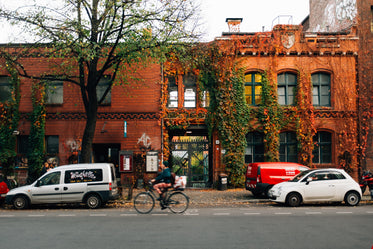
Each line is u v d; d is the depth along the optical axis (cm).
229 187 1944
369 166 1988
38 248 691
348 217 1066
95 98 1554
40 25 1370
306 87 1998
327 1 2483
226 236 790
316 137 2030
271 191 1420
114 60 1612
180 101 2009
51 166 1889
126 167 1927
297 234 810
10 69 1789
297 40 2022
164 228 889
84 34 1409
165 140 1981
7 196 1335
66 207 1396
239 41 1984
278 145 1978
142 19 1420
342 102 2012
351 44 2031
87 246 703
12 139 1950
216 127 1972
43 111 1955
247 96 2023
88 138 1534
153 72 1988
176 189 1219
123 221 1006
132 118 1978
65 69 1803
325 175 1396
